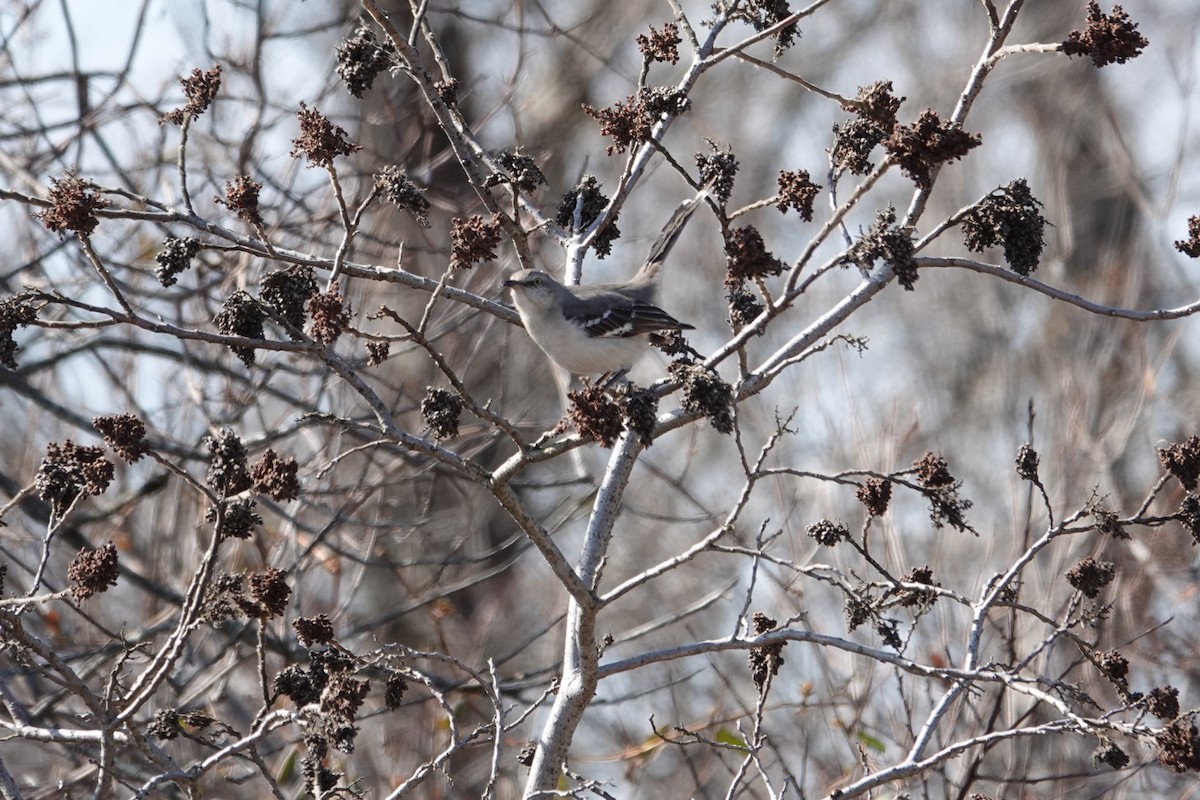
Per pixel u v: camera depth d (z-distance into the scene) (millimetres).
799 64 26750
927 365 23109
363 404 14430
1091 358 17094
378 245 14906
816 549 11617
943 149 7426
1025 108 23938
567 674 8555
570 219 11125
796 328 24297
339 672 7879
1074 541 12484
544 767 8281
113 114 14312
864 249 7492
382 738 15312
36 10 14820
